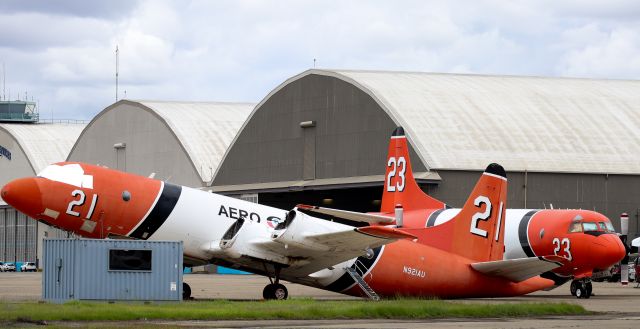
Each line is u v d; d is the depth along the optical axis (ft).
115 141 494.59
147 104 488.44
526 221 228.43
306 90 370.53
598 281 316.60
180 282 165.58
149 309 141.90
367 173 339.98
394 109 332.19
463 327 130.11
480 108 347.15
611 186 328.90
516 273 189.78
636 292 245.24
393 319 144.15
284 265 183.01
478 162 318.04
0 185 579.07
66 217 177.17
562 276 223.71
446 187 313.32
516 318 148.87
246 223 182.91
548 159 326.85
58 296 160.04
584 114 357.41
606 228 221.66
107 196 178.40
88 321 130.00
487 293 193.57
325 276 185.57
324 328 124.47
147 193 181.88
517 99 361.10
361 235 169.68
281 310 144.97
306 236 174.70
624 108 367.66
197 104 515.09
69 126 615.98
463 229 192.03
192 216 184.55
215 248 184.03
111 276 162.20
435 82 367.25
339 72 360.89
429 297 189.78
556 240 220.64
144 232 181.98
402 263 186.60
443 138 324.39
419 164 316.81
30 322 126.00
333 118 357.00
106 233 180.75
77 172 178.91
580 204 325.42
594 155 333.83
